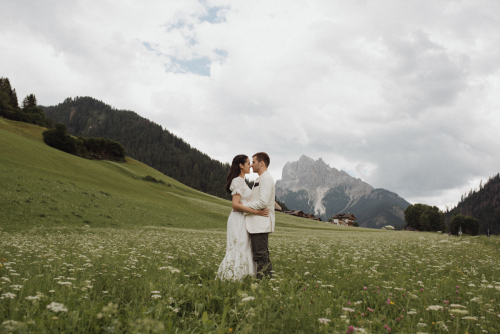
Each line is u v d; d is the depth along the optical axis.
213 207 68.62
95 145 115.25
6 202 24.47
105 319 2.18
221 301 2.91
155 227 29.42
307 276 4.68
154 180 97.62
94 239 12.65
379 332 2.31
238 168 4.92
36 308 2.26
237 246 4.52
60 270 4.24
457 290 3.82
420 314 2.85
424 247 11.30
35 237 12.68
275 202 4.80
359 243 13.62
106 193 41.78
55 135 92.25
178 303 2.76
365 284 4.27
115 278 3.61
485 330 2.36
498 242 17.06
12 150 50.03
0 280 3.06
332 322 2.44
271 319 2.28
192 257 6.41
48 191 31.91
